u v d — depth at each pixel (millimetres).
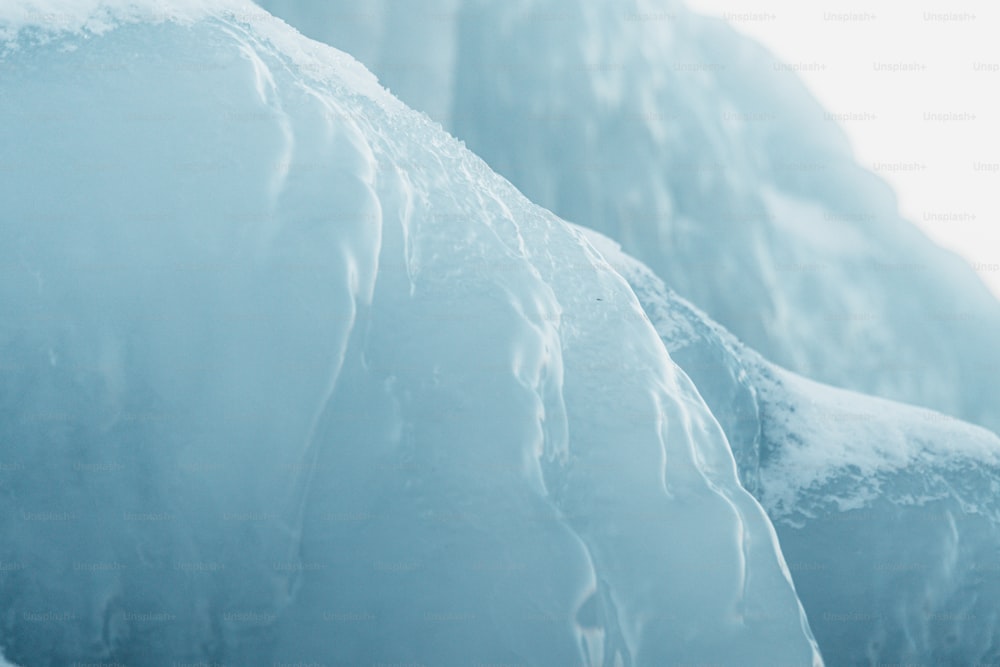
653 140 17078
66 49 4707
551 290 4664
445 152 5254
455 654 3680
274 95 4676
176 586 3746
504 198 5238
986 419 16609
